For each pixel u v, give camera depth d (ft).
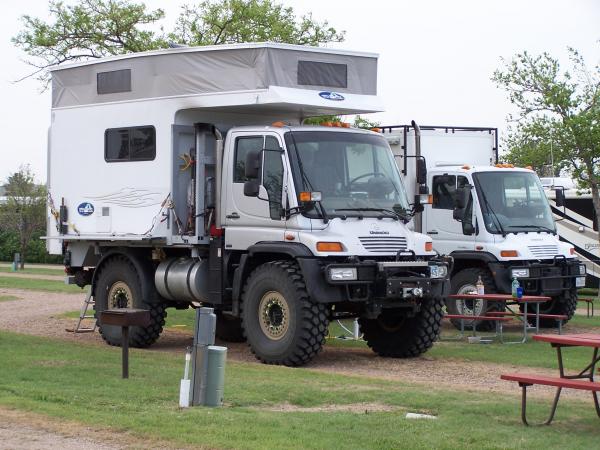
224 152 116.37
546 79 213.66
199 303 127.13
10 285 242.58
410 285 109.19
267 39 219.61
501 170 152.15
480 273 147.02
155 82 122.21
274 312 109.50
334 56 116.47
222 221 115.96
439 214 152.56
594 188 205.77
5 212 362.94
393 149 155.33
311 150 110.32
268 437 64.59
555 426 70.74
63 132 134.41
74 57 229.45
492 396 84.64
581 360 111.86
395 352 117.29
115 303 129.39
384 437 64.90
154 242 122.83
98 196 129.39
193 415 71.41
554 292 149.48
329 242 106.22
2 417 70.44
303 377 94.99
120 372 92.63
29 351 107.65
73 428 67.05
